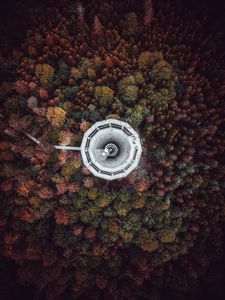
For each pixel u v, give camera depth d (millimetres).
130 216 44906
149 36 48750
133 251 46375
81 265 46594
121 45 47625
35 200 44750
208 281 49469
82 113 45469
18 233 45906
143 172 46344
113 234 45125
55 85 46844
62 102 45781
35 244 45250
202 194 47812
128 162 45625
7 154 45719
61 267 46219
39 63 47312
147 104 45688
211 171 48375
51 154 44750
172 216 46094
